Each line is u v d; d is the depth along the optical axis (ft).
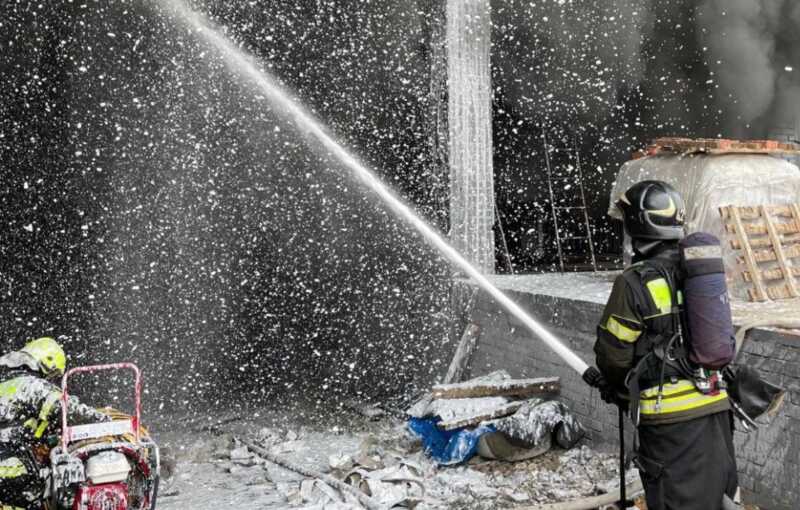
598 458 18.30
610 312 8.96
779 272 19.70
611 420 18.52
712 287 8.47
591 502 14.44
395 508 15.90
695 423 8.66
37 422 10.96
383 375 29.99
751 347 14.79
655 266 8.96
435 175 28.43
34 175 42.14
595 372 9.75
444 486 17.11
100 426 11.20
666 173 22.74
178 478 18.89
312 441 22.30
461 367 24.62
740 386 9.23
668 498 8.71
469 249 27.48
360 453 19.75
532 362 21.90
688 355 8.63
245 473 19.24
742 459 14.87
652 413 8.79
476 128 27.61
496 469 18.12
